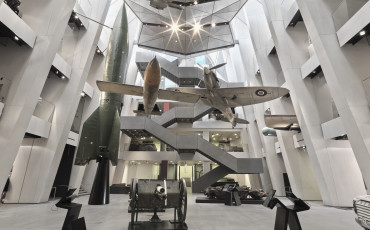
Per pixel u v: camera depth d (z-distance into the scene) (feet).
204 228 15.60
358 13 20.86
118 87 29.58
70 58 35.86
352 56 23.06
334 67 22.74
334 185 28.14
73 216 12.85
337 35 23.70
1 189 20.15
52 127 31.94
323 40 23.66
